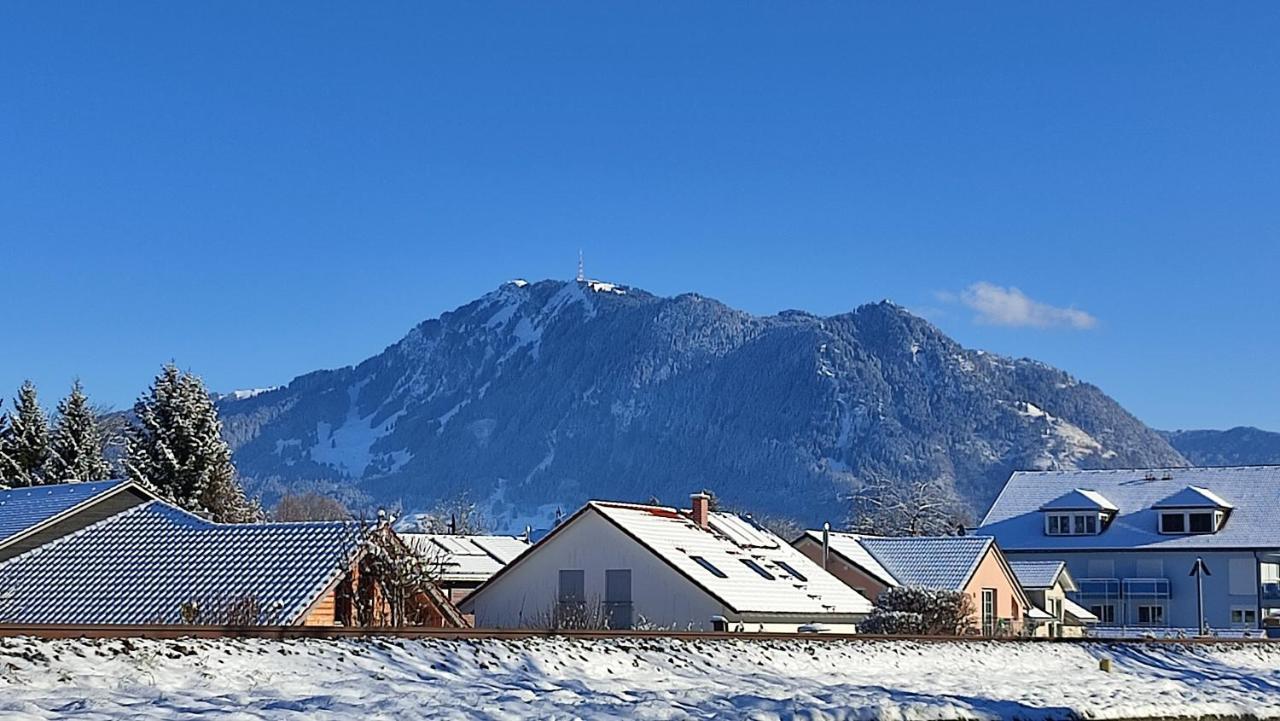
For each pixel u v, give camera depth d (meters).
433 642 22.66
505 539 75.88
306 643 21.03
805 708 19.16
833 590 57.16
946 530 139.88
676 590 51.06
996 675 30.06
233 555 39.38
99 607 37.41
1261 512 83.12
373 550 38.69
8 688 16.09
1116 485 88.62
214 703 16.36
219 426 77.19
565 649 24.11
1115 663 35.28
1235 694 27.16
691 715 18.22
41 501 48.22
